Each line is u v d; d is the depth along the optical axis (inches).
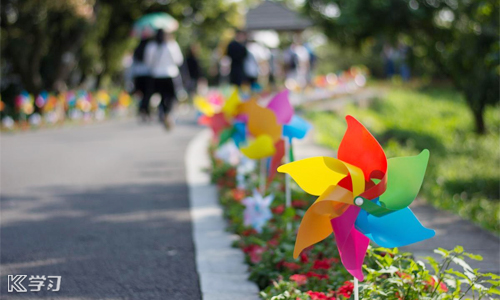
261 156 242.7
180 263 223.0
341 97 1111.0
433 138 831.1
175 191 352.8
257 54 846.5
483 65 655.1
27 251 238.4
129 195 342.3
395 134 847.1
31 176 401.7
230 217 281.9
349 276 186.5
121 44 1176.2
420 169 142.8
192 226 275.1
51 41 935.0
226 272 211.2
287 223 238.4
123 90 1132.5
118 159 476.1
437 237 247.9
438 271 166.2
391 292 161.2
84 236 259.8
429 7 689.0
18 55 891.4
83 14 898.7
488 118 967.0
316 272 196.1
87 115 879.1
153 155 496.7
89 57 1092.5
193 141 577.9
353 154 145.1
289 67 1095.0
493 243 238.8
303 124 238.1
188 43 1550.2
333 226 146.1
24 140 607.5
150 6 1172.5
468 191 535.5
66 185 371.2
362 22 714.8
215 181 369.4
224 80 1069.8
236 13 1289.4
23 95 794.2
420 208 302.4
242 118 310.0
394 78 1422.2
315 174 145.5
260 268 202.4
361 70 1630.2
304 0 790.5
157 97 1047.0
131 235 260.8
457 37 684.7
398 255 176.7
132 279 206.5
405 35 757.3
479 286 160.4
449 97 1221.7
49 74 972.6
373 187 140.3
